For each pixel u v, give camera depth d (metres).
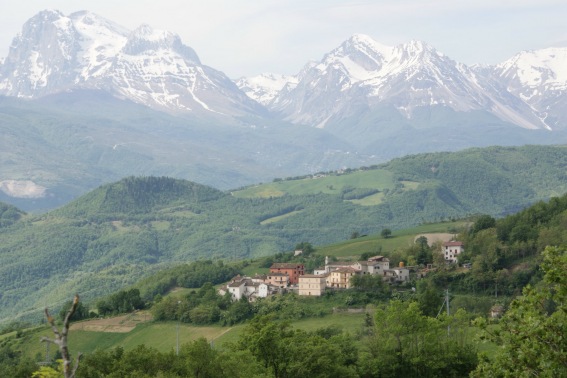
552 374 102.56
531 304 109.25
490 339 111.56
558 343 103.44
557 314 105.25
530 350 104.31
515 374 105.31
